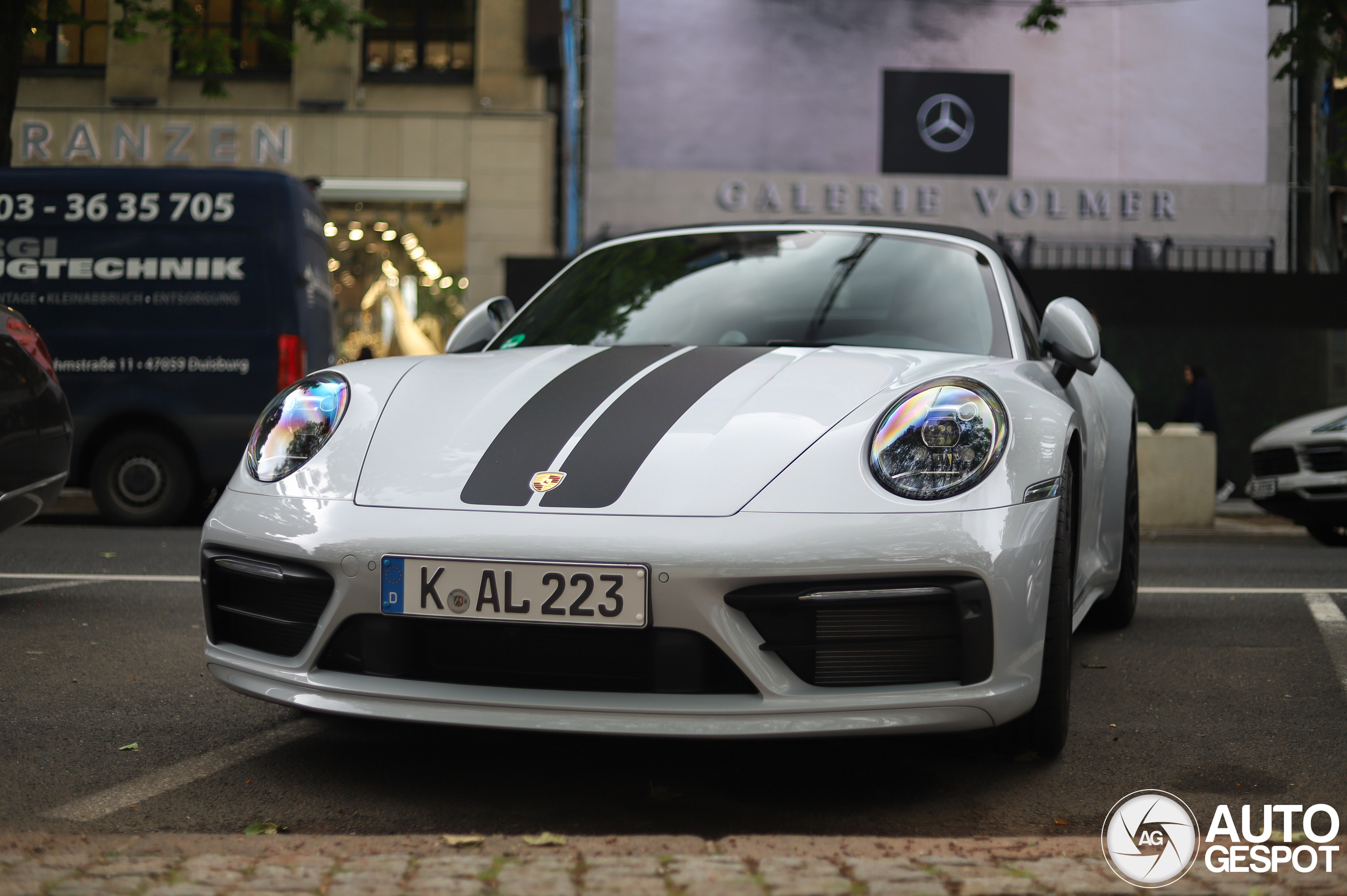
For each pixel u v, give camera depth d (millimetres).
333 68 15297
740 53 17922
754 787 2320
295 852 1779
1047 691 2410
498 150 15359
